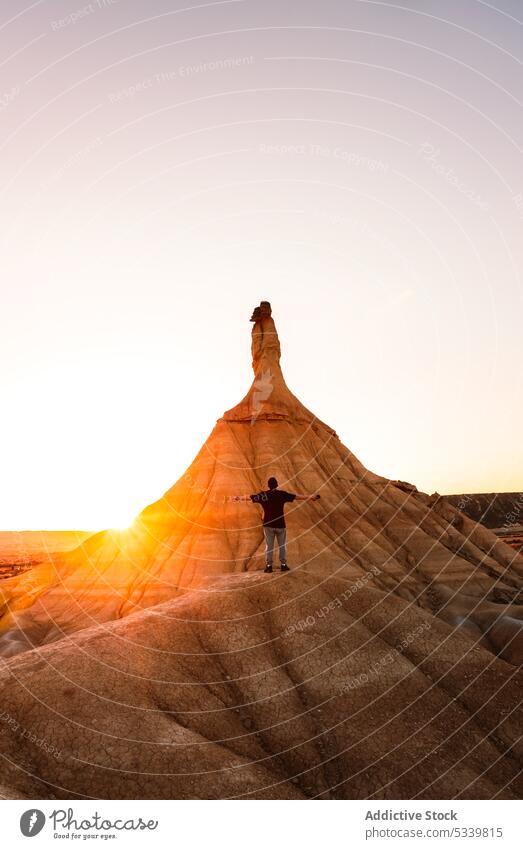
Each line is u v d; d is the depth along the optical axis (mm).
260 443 46719
